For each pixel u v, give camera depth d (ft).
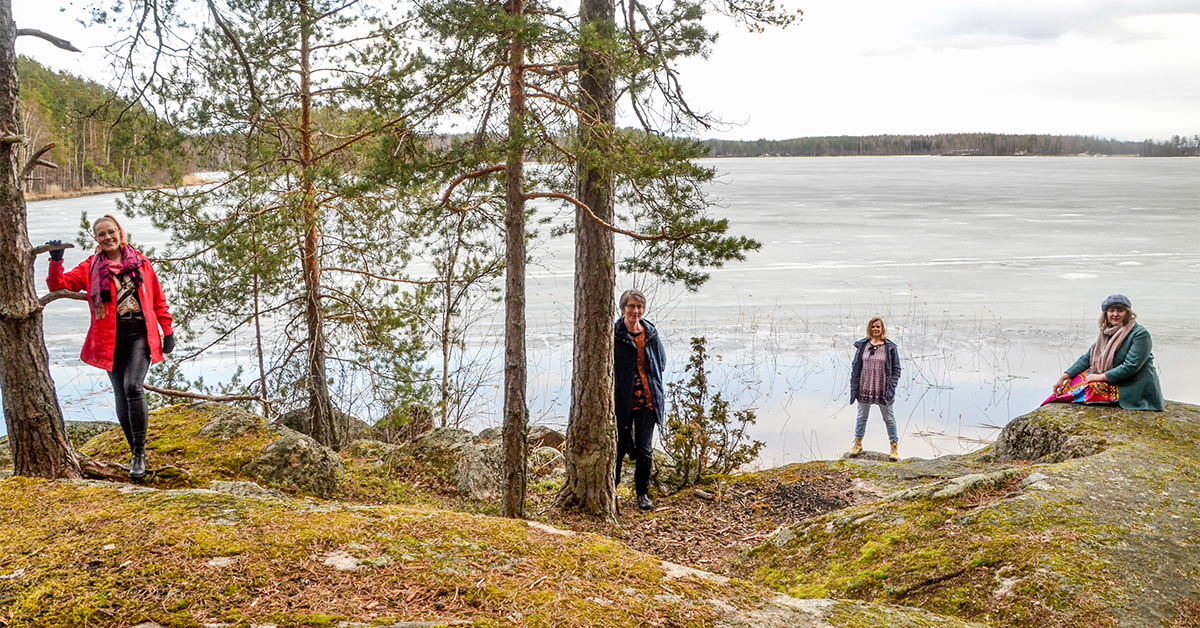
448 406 41.45
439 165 20.16
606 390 21.74
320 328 33.35
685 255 20.58
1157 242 123.03
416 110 19.74
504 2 19.11
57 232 115.65
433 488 23.98
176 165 30.71
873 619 8.75
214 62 29.50
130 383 15.30
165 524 9.18
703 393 26.03
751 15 22.81
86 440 24.72
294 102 31.78
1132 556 13.20
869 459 32.07
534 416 41.78
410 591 7.61
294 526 9.18
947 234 139.13
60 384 46.06
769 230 146.41
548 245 115.55
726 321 65.98
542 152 20.44
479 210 27.50
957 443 38.45
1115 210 202.49
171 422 20.97
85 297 15.47
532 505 23.50
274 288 32.94
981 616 12.10
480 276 39.22
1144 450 19.39
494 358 52.01
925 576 13.52
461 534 9.20
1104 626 11.25
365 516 9.73
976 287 82.28
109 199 213.66
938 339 59.57
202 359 49.67
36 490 10.83
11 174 13.88
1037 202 244.63
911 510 16.20
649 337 23.15
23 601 7.17
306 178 24.82
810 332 62.08
